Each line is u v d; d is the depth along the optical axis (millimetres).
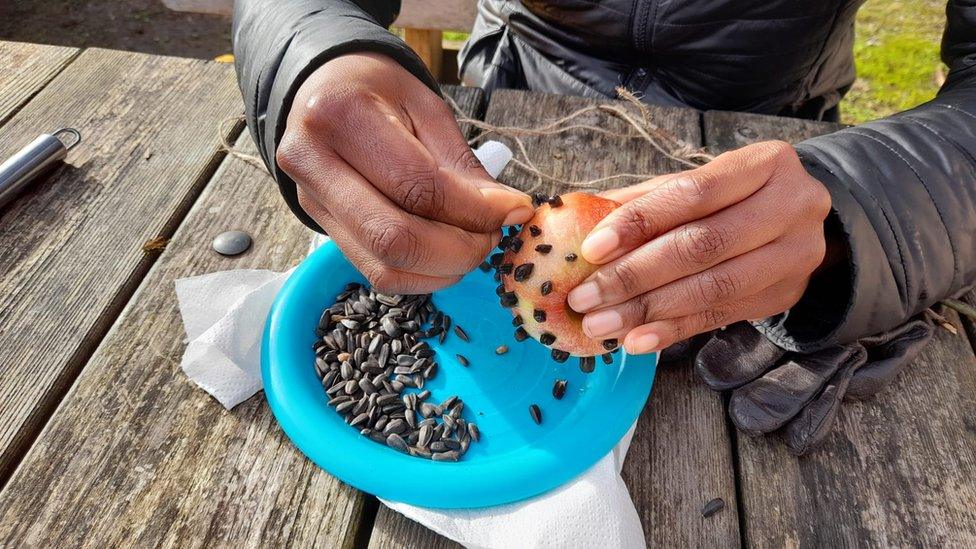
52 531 292
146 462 315
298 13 356
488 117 524
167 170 470
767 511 315
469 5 826
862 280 328
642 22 575
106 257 412
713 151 507
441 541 299
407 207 281
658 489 321
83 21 1355
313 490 311
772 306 328
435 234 281
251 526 299
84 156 475
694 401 355
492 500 301
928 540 307
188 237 421
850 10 589
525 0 629
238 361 350
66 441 320
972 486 324
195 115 515
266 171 466
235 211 439
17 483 305
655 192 285
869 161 360
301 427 321
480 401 347
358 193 278
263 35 356
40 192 446
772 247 295
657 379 365
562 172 482
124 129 499
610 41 602
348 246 301
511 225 336
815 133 525
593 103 543
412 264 278
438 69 983
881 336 367
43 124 498
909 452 337
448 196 280
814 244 304
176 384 345
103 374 347
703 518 312
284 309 367
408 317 384
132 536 292
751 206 286
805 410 333
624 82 620
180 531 295
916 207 350
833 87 708
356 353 365
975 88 430
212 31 1374
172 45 1322
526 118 526
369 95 291
